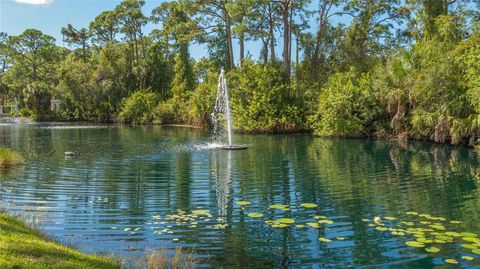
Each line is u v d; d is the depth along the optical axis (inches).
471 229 261.6
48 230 264.2
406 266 207.5
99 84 1983.3
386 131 944.3
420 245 230.4
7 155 544.7
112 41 2165.4
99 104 1983.3
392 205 323.9
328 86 1155.9
